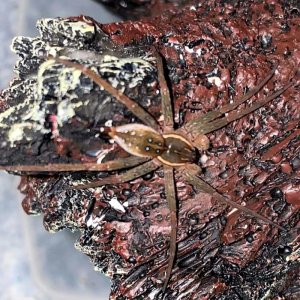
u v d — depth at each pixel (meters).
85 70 0.16
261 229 0.18
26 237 0.24
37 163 0.17
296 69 0.18
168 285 0.18
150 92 0.17
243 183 0.18
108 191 0.18
